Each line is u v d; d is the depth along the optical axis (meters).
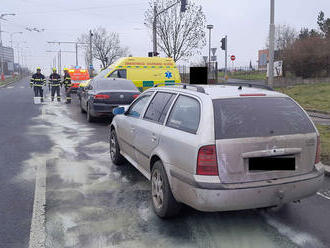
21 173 5.82
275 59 30.16
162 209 3.99
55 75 19.64
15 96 23.59
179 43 25.31
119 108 6.04
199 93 3.90
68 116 13.41
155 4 23.70
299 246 3.48
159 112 4.55
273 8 14.89
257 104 3.76
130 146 5.39
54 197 4.73
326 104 15.62
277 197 3.52
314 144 3.82
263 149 3.50
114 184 5.29
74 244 3.49
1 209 4.32
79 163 6.49
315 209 4.42
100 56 54.03
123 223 3.96
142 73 16.92
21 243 3.51
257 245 3.49
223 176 3.39
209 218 4.12
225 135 3.43
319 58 26.30
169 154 3.87
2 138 8.86
